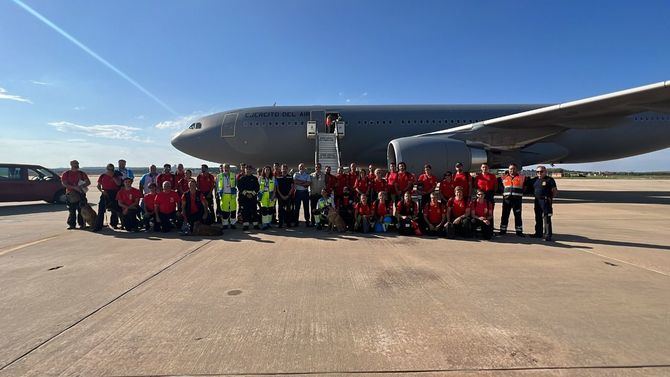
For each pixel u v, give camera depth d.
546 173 7.01
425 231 7.42
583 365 2.48
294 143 16.36
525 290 4.01
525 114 12.01
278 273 4.72
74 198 8.55
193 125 17.23
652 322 3.16
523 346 2.75
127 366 2.52
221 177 8.61
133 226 8.19
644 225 8.71
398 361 2.56
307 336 2.94
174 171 9.80
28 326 3.17
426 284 4.23
